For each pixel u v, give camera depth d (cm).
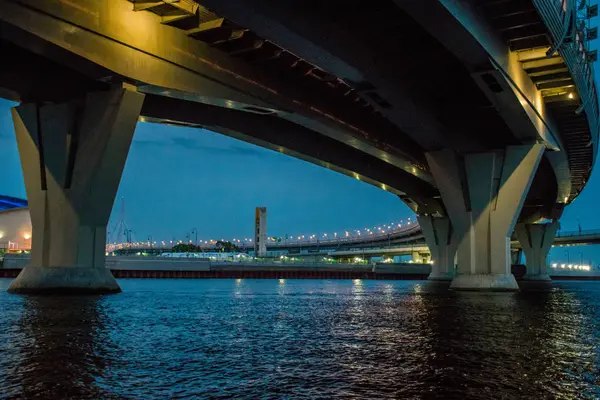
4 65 3281
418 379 1084
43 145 3412
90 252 3422
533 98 4547
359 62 3416
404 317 2384
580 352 1443
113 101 3216
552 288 7794
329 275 11900
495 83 3806
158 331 1745
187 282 7606
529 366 1234
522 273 14912
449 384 1045
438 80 4153
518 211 5319
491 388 1016
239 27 3338
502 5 3291
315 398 930
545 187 9319
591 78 5088
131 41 3109
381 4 3053
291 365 1212
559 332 1900
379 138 5366
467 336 1750
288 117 4309
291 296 4062
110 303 2802
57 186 3381
